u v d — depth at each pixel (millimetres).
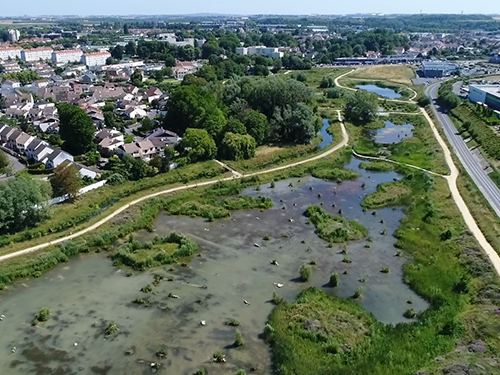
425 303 61031
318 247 75875
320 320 56969
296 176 108750
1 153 110125
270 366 50250
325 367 49312
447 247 74062
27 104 169750
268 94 141875
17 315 58906
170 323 57312
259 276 67625
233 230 81938
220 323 57281
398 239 77875
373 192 98750
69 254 73375
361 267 69875
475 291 61812
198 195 96938
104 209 89750
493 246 72125
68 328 56438
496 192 93750
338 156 121688
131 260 70812
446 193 94500
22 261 70188
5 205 75938
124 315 58906
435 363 48531
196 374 48844
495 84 199750
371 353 51250
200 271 68875
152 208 89562
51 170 109250
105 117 149875
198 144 114062
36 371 49625
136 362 50844
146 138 128875
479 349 49969
